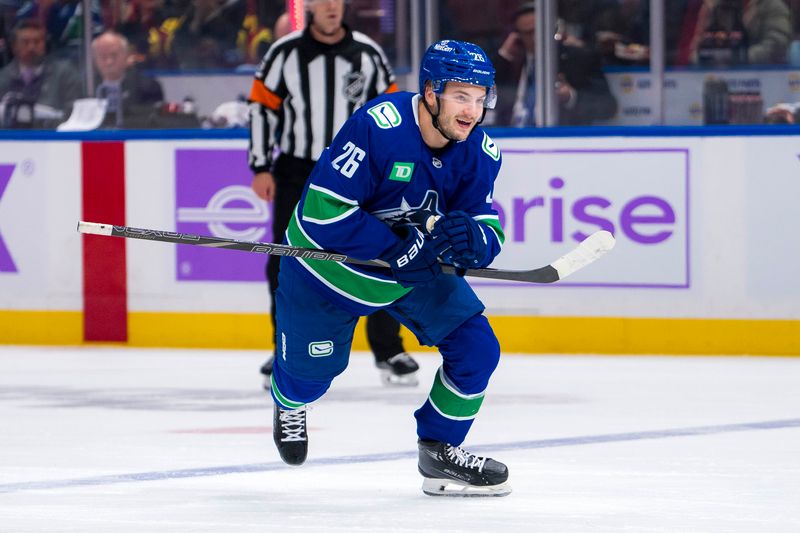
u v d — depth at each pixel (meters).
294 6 18.44
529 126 21.80
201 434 13.59
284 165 16.83
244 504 10.02
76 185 21.77
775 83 21.19
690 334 19.92
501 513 9.63
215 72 23.16
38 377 18.23
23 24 23.31
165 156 21.38
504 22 21.88
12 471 11.54
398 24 22.47
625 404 15.43
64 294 21.95
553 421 14.22
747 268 19.75
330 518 9.50
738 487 10.62
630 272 20.03
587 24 21.55
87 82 23.28
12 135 22.00
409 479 11.07
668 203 19.89
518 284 20.34
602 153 20.03
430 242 9.28
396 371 17.14
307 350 10.10
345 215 9.34
